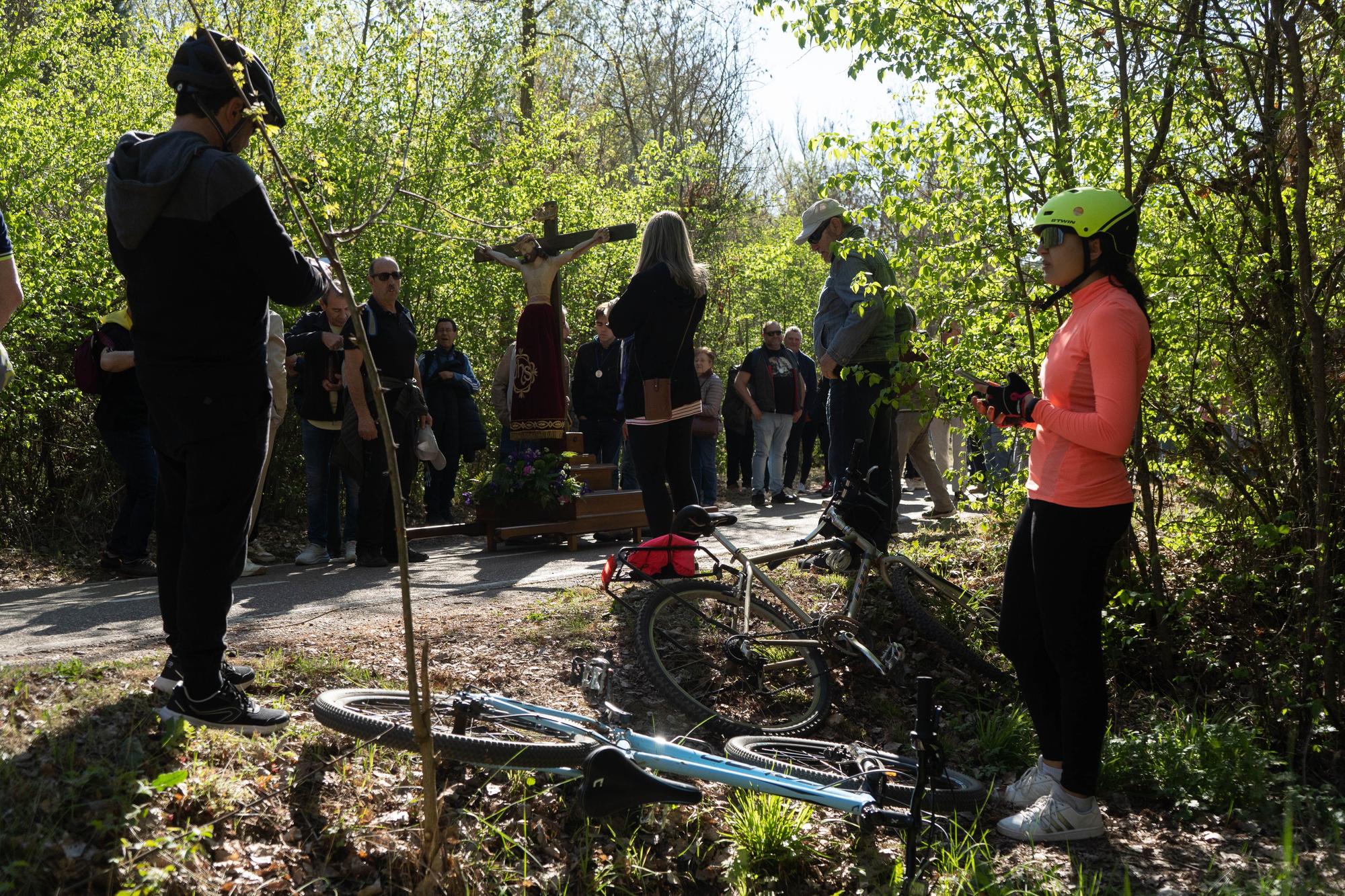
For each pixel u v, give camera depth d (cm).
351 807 328
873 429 659
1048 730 393
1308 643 473
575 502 815
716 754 421
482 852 325
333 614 532
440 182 1169
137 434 709
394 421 729
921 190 544
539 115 1339
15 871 257
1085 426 347
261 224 308
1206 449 525
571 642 493
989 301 546
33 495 881
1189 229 513
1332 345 491
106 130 974
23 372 857
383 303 726
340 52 1170
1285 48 477
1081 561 359
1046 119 512
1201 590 529
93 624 513
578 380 1105
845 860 358
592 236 836
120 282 903
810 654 473
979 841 371
